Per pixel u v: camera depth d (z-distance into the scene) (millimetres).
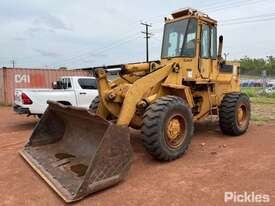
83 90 9781
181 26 6441
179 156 5289
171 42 6590
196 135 7316
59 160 4961
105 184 3951
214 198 3715
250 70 63594
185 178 4387
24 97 8742
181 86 5680
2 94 16859
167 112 4957
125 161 4215
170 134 5070
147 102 5238
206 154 5586
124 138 4184
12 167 5008
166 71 5730
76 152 5207
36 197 3869
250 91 27328
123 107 4906
